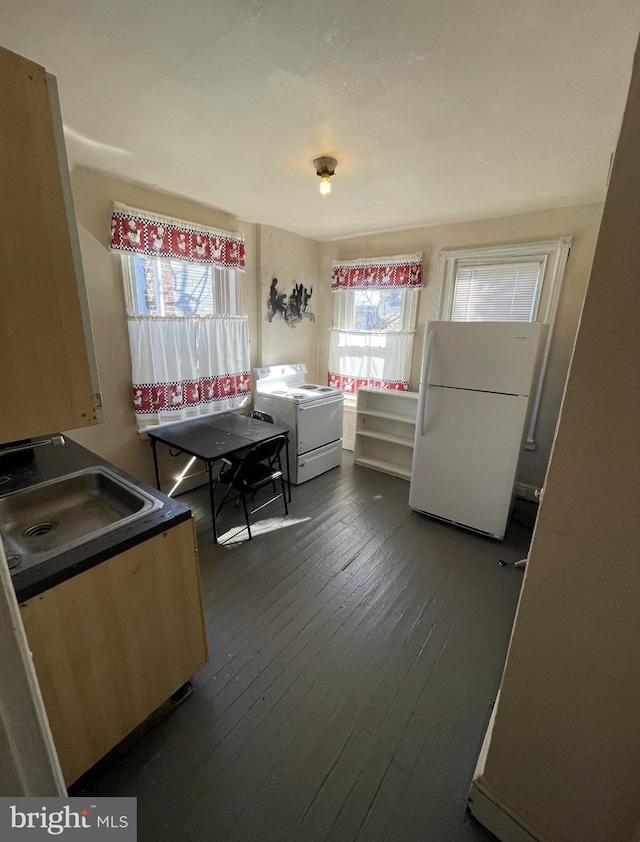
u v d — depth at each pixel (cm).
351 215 309
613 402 71
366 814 114
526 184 230
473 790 111
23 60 56
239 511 295
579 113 151
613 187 64
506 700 99
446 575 223
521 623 92
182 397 302
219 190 254
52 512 151
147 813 113
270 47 118
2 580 45
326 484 348
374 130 169
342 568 228
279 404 338
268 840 108
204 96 145
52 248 63
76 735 111
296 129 169
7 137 56
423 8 102
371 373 398
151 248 258
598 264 67
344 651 170
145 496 141
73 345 68
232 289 323
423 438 274
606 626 81
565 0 98
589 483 76
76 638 107
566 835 97
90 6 102
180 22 108
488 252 307
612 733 85
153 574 124
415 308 355
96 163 213
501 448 244
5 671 47
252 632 180
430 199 263
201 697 148
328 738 134
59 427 69
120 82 136
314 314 419
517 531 271
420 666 163
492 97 142
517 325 225
